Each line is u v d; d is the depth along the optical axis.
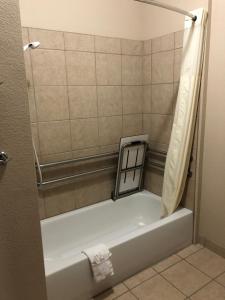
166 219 2.05
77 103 2.14
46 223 2.09
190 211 2.19
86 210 2.31
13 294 1.04
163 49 2.23
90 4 2.06
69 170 2.20
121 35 2.28
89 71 2.15
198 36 1.82
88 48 2.11
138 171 2.61
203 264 1.99
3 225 0.96
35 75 1.90
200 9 1.79
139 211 2.65
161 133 2.42
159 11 2.20
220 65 1.83
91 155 2.31
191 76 1.90
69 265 1.52
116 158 2.48
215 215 2.07
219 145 1.94
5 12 0.83
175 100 2.21
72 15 1.99
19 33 0.86
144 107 2.55
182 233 2.15
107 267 1.64
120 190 2.53
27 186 0.98
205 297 1.67
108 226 2.46
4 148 0.90
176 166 2.06
